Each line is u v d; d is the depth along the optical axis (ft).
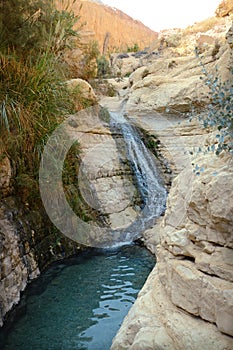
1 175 10.69
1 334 8.00
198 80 18.38
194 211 5.62
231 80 6.81
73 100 15.83
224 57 15.34
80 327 8.32
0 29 11.53
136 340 5.58
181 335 5.00
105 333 8.06
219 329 4.73
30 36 12.60
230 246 4.92
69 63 21.72
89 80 24.11
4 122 10.15
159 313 5.94
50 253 12.48
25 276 10.37
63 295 10.09
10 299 9.07
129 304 9.57
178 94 18.88
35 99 11.75
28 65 12.53
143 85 21.86
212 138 7.18
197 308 5.16
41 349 7.43
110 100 23.98
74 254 13.65
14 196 11.46
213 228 5.18
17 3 12.03
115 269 12.25
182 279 5.48
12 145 10.98
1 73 10.96
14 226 10.32
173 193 7.04
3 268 8.93
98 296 10.01
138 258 13.41
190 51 26.73
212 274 5.05
